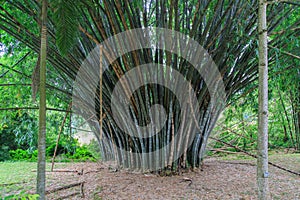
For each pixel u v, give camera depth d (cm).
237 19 262
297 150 601
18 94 413
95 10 252
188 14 294
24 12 248
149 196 251
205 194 255
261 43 174
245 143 598
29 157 599
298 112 586
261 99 173
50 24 258
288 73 317
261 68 174
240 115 531
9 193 274
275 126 701
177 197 247
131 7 267
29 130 519
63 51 189
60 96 429
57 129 536
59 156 576
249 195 249
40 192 175
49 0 178
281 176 329
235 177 321
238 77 339
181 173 338
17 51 396
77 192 270
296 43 244
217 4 252
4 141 637
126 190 272
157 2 278
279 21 266
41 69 180
